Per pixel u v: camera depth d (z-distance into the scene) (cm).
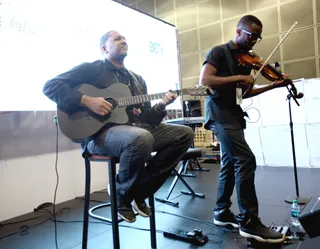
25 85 238
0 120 235
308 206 219
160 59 415
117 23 339
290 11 423
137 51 371
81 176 298
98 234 193
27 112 253
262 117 392
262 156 396
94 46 305
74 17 283
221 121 173
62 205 267
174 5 540
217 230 189
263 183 305
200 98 492
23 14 237
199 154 266
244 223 165
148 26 394
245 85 169
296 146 373
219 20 491
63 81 146
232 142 168
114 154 139
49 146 270
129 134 132
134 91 171
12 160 242
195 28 519
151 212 151
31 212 250
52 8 262
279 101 378
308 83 359
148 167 150
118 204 140
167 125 162
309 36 411
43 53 253
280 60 434
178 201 261
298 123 369
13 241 189
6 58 224
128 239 181
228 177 189
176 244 170
